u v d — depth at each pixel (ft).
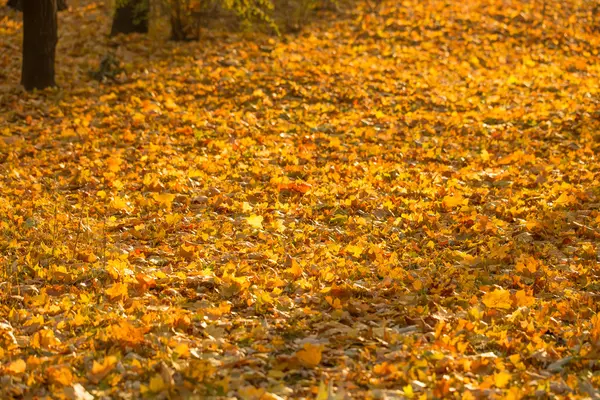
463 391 16.48
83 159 40.11
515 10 75.10
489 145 44.06
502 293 21.97
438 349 18.49
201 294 22.94
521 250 27.27
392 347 18.81
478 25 71.61
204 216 31.17
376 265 25.73
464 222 30.22
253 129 46.11
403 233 29.45
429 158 41.16
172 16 65.16
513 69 62.13
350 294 22.65
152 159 40.11
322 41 66.74
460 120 48.52
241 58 61.46
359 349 18.70
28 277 24.32
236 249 27.37
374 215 31.73
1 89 53.88
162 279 23.91
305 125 47.39
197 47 63.93
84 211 31.71
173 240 28.43
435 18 72.43
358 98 52.95
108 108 49.85
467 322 20.07
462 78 59.31
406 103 52.37
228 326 20.33
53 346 18.89
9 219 30.30
